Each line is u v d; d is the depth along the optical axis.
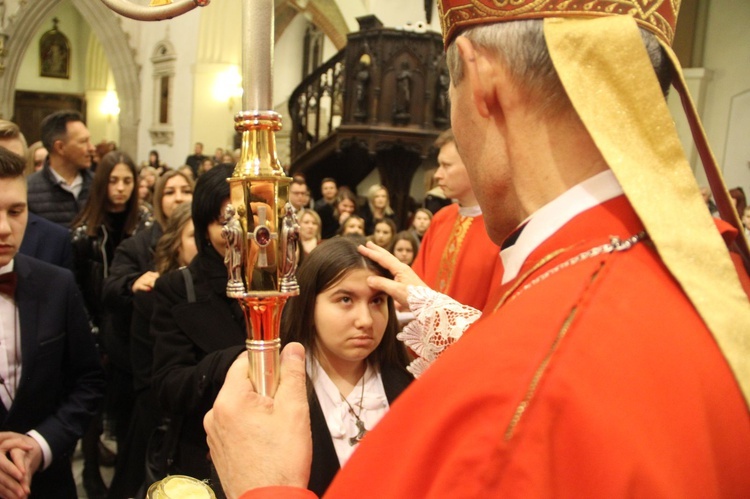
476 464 0.48
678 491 0.46
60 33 18.59
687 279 0.55
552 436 0.48
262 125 0.67
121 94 14.84
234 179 0.67
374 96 7.25
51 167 3.52
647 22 0.63
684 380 0.51
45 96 18.56
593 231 0.60
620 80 0.58
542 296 0.56
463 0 0.66
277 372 0.73
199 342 1.85
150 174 6.62
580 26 0.59
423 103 7.20
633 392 0.49
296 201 5.68
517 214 0.70
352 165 8.66
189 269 1.98
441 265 2.34
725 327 0.54
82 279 3.16
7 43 14.77
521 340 0.53
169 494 1.01
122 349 2.75
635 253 0.58
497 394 0.50
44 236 2.61
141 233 2.96
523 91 0.63
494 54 0.64
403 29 7.12
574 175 0.62
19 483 1.61
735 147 7.73
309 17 14.11
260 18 0.66
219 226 1.92
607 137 0.57
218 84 13.62
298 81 16.50
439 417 0.52
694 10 7.93
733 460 0.52
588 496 0.46
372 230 6.02
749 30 7.58
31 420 1.76
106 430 3.41
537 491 0.46
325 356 1.44
